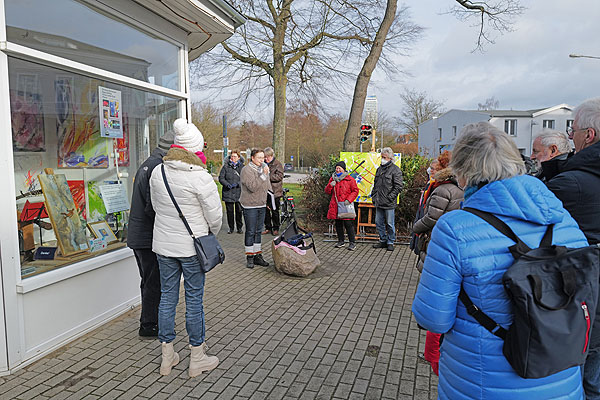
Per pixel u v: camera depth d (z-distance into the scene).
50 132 3.81
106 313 4.11
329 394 2.96
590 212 2.18
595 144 2.25
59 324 3.58
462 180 1.74
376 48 10.32
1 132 3.08
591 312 1.49
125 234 4.74
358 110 10.51
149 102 5.00
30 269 3.42
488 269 1.52
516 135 39.66
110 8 4.14
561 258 1.47
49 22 3.53
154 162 3.48
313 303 4.80
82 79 4.07
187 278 3.10
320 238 8.80
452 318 1.61
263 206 6.30
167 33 5.01
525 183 1.58
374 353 3.58
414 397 2.94
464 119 42.66
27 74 3.47
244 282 5.59
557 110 39.50
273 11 12.12
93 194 4.39
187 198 2.98
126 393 2.93
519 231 1.55
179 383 3.07
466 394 1.58
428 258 1.67
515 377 1.50
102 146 4.47
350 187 7.54
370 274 6.05
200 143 3.30
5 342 3.11
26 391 2.92
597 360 2.17
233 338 3.84
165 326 3.14
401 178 7.46
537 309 1.40
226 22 5.16
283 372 3.25
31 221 3.56
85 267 3.81
